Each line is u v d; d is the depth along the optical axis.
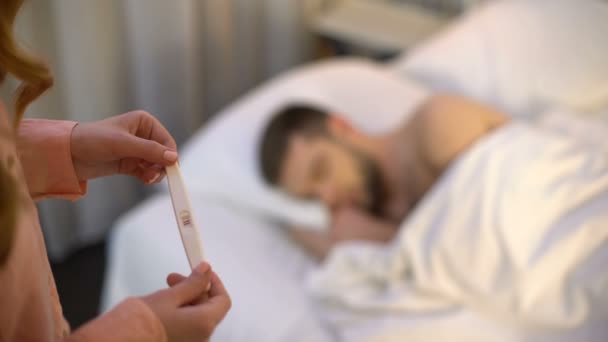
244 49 2.13
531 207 1.11
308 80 1.61
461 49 1.67
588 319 0.99
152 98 1.88
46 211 1.75
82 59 1.66
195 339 0.49
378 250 1.23
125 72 1.81
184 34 1.83
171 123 1.95
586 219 1.05
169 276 0.54
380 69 1.69
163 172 0.58
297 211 1.40
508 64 1.58
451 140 1.38
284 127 1.43
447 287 1.10
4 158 0.43
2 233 0.40
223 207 1.42
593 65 1.50
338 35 2.21
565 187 1.10
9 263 0.41
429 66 1.70
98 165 0.58
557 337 1.00
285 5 2.11
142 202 2.01
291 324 1.12
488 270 1.09
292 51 2.21
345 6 2.28
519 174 1.15
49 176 0.56
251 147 1.46
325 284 1.17
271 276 1.22
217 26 1.98
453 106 1.41
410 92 1.59
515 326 1.04
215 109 2.13
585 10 1.60
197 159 1.48
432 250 1.15
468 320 1.06
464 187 1.21
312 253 1.37
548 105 1.51
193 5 1.86
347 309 1.14
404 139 1.43
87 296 1.75
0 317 0.41
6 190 0.40
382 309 1.12
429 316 1.09
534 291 1.03
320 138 1.42
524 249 1.08
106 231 1.93
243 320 1.13
